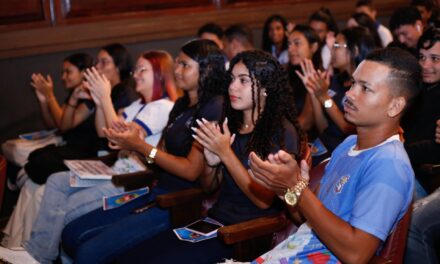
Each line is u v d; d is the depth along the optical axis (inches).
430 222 85.7
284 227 77.5
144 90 115.6
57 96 176.9
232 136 78.2
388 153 59.2
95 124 131.1
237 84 81.4
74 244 99.1
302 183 58.6
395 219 58.3
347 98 61.8
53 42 172.2
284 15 210.8
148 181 106.5
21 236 125.2
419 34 138.9
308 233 65.4
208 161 84.1
